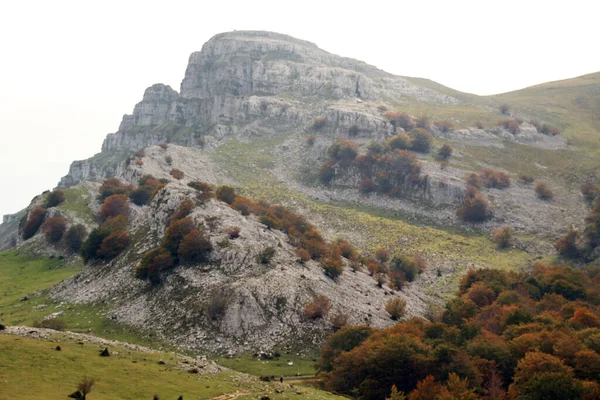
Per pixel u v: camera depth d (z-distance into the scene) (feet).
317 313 453.99
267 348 418.72
